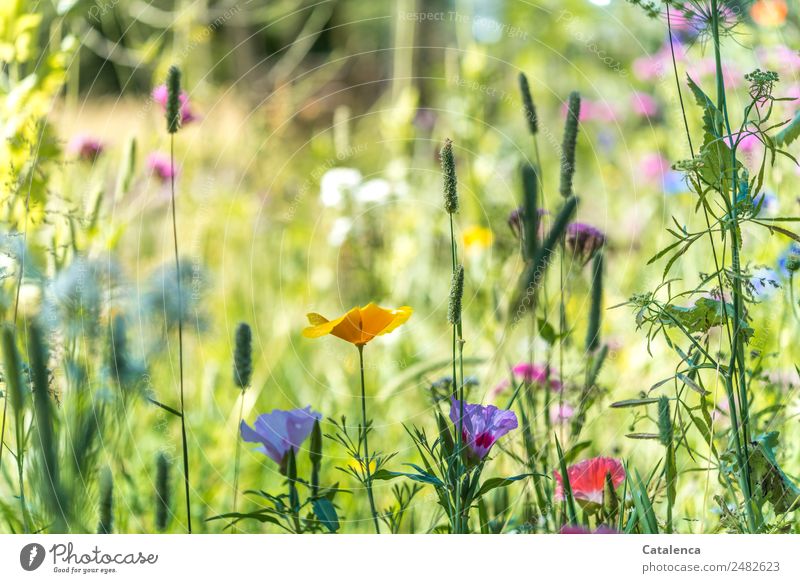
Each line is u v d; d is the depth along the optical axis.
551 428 1.88
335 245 3.68
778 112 2.46
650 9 1.72
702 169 1.61
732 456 1.68
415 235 3.74
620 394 2.29
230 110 4.26
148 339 2.14
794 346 2.12
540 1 4.67
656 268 2.82
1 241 1.88
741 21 1.73
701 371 2.19
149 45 3.24
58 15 2.50
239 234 3.77
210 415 2.67
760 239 2.31
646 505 1.62
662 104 4.09
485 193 3.53
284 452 1.65
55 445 1.70
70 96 2.67
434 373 2.57
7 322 1.80
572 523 1.66
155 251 3.18
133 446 2.18
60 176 2.36
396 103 4.30
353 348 3.14
